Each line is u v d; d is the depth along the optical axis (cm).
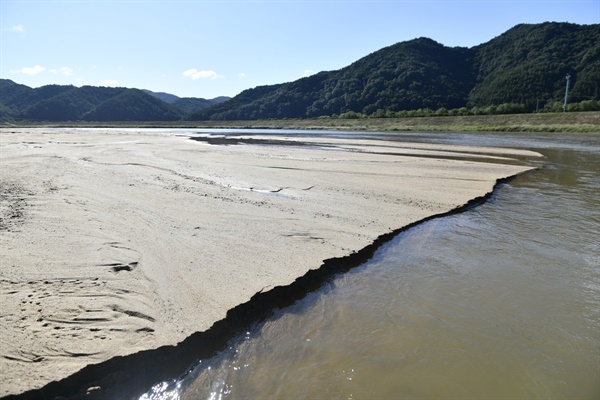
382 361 431
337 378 402
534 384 398
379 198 1130
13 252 635
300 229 823
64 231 752
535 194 1266
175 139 3553
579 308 548
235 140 3525
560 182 1473
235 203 1016
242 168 1609
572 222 945
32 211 875
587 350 454
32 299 492
